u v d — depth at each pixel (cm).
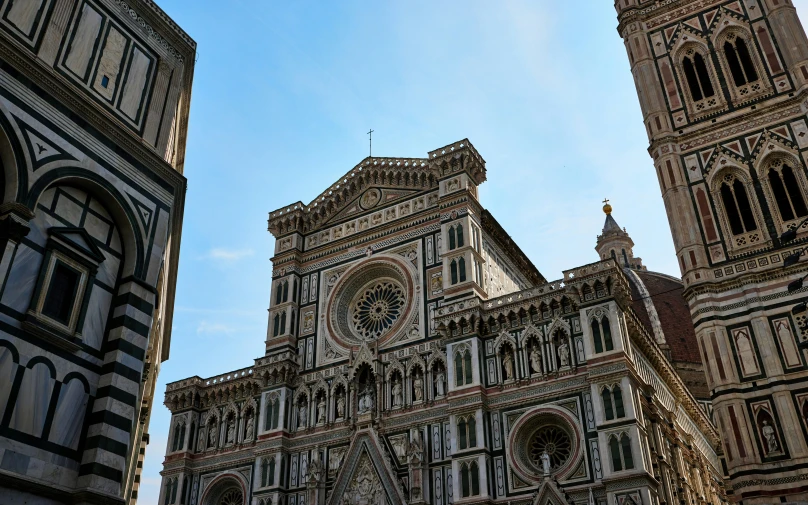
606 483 4200
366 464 5231
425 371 5397
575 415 4588
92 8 3328
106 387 2783
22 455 2444
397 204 6444
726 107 5403
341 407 5681
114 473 2683
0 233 2566
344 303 6294
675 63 5828
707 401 8875
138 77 3522
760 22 5569
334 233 6712
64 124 2930
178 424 6356
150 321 3083
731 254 4850
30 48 2933
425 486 4922
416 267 5956
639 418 4450
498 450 4753
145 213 3241
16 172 2658
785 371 4319
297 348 6241
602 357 4616
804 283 4481
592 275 4897
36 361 2589
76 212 2931
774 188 4950
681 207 5153
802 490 3953
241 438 6022
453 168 6194
